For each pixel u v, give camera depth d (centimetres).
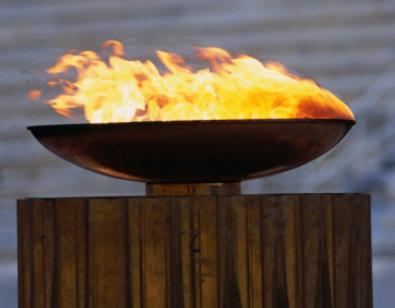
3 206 1961
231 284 488
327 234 505
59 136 517
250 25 2375
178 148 501
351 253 515
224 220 488
